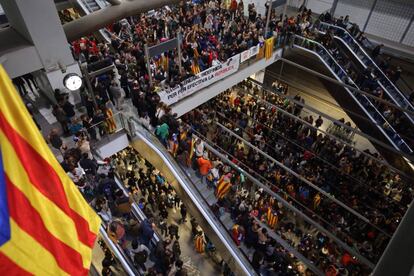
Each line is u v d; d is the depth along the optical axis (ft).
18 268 11.60
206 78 47.96
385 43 68.23
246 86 65.82
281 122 58.34
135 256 31.01
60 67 37.50
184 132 39.58
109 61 40.52
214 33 58.80
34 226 11.89
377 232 41.29
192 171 39.70
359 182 45.19
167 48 41.16
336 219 43.80
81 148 32.30
